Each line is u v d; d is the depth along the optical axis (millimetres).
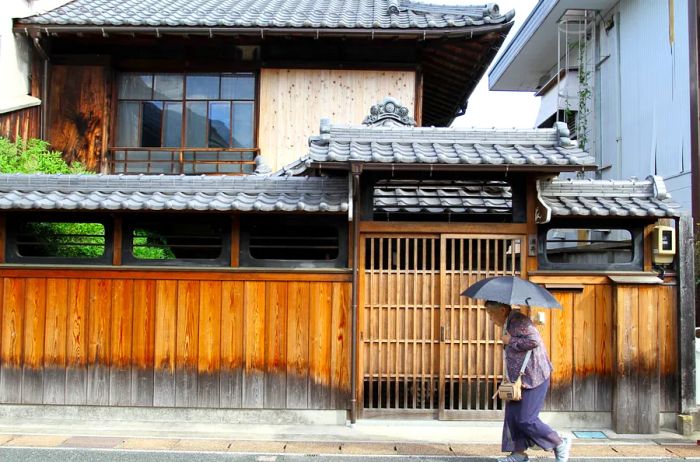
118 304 7012
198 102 11766
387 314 7102
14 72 10758
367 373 7086
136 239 9211
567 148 6762
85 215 7055
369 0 14125
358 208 6984
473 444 6395
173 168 11719
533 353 5422
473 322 7113
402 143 6902
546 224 7078
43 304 7020
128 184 7020
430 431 6801
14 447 6125
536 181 6906
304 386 6984
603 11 16797
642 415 6906
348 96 11555
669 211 6723
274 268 7004
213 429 6895
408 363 7090
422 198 7426
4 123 10305
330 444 6359
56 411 7016
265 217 7035
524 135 7031
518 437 5500
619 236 12375
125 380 6988
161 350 6996
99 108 11531
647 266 7109
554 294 7078
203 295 7008
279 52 11594
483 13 10508
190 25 10602
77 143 11508
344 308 7020
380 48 11523
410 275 7125
